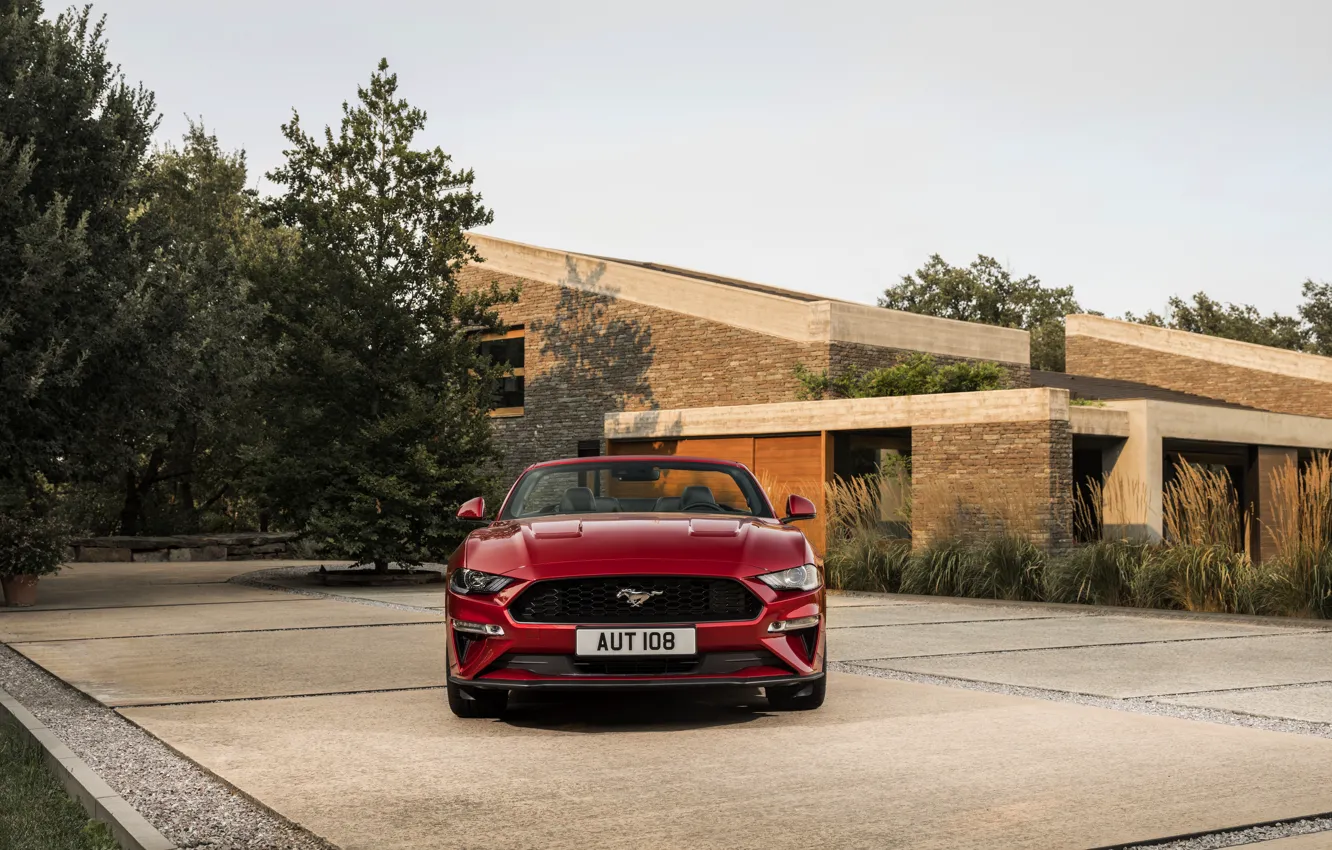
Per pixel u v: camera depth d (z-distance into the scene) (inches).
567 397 1039.0
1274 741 208.5
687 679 216.7
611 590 220.2
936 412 706.2
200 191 1009.5
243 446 692.7
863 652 345.1
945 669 308.0
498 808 164.1
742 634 219.5
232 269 655.1
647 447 917.2
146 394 561.9
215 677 293.0
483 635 222.4
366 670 305.6
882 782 178.2
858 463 817.5
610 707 248.7
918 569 585.3
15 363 507.2
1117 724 224.7
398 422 674.8
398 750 203.9
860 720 230.4
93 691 271.4
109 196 577.3
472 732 220.8
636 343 989.8
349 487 684.1
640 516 257.1
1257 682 285.1
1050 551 643.5
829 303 851.4
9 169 520.7
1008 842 145.9
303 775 184.9
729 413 834.2
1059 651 347.9
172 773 188.9
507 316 1096.2
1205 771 184.7
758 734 216.8
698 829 152.8
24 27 545.6
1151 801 166.1
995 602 537.3
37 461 541.0
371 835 151.2
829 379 846.5
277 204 715.4
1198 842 147.6
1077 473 855.7
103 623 435.5
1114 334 1302.9
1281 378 1147.3
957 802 165.8
